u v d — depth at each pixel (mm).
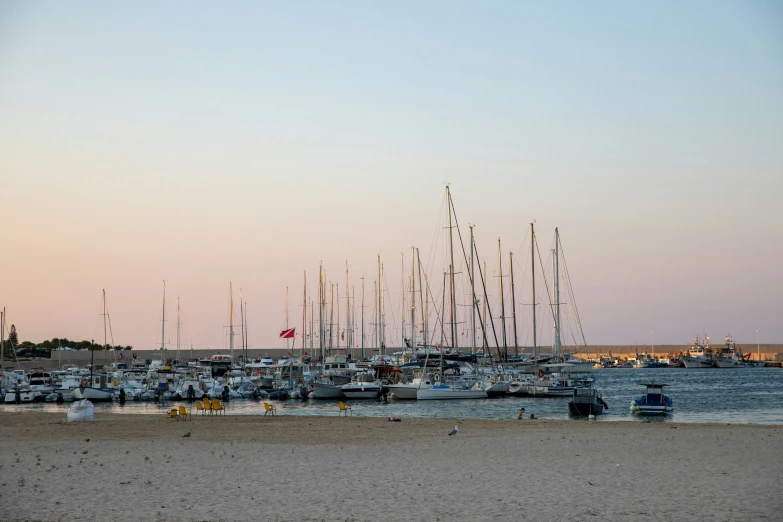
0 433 43688
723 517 20172
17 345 199500
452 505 21922
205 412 67062
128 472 28000
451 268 97688
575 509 21250
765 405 77812
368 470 28406
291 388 89375
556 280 116750
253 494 23719
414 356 108938
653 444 36312
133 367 135750
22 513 21156
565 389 86375
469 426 48812
